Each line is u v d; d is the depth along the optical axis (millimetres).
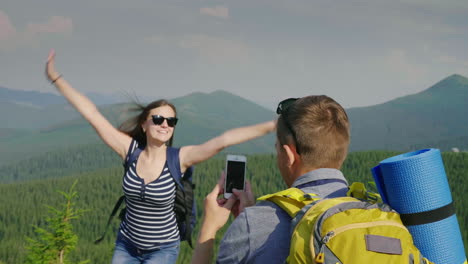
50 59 3816
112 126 4066
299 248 1852
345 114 2121
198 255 2484
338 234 1830
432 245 1963
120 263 4148
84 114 3939
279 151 2225
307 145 2064
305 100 2160
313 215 1918
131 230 4160
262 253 1946
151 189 3910
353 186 2150
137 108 3967
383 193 2104
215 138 3709
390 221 1902
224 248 2070
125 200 4133
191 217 4109
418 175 1939
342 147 2080
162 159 3922
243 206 2467
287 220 2018
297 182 2121
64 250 17688
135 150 4000
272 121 3457
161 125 3840
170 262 4145
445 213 1970
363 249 1791
